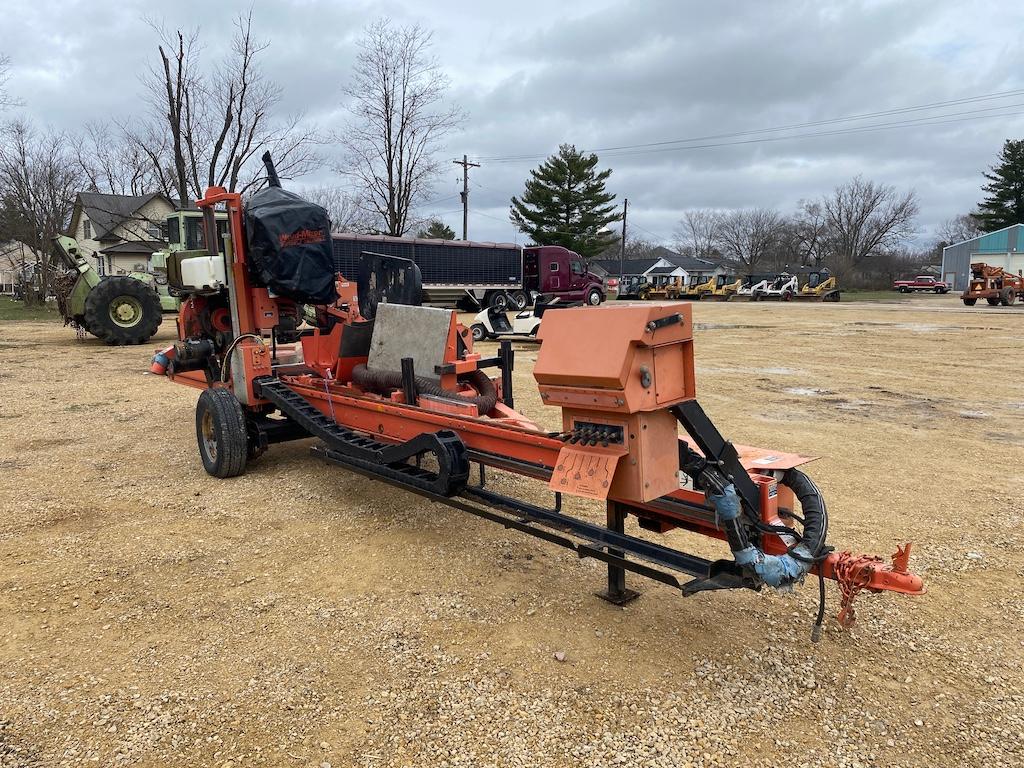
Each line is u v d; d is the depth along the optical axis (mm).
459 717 2701
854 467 6121
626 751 2514
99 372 11812
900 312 30469
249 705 2775
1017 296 35312
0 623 3410
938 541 4453
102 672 3002
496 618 3467
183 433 7457
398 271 6738
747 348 16188
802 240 87062
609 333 2805
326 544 4426
